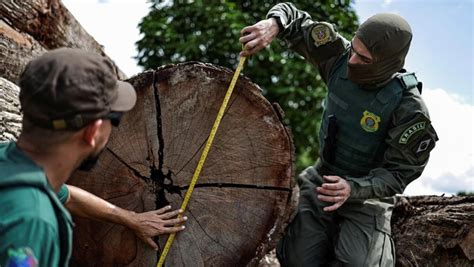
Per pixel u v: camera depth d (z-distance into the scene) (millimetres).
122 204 2795
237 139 2758
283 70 9312
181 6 9812
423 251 3598
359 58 2828
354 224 3094
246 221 2770
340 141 3053
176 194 2779
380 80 2896
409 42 2850
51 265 1632
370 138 2969
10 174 1635
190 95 2750
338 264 3070
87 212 2564
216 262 2777
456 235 3479
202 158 2693
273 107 2777
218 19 9141
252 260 2744
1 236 1555
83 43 4371
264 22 2996
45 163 1752
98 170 2801
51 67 1694
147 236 2672
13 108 3254
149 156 2785
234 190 2775
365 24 2832
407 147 2889
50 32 3984
